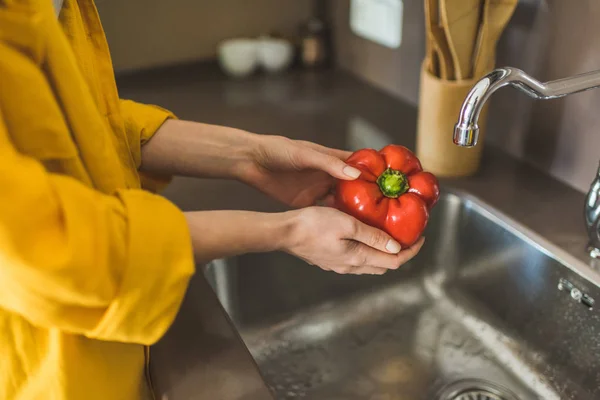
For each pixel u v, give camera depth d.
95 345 0.50
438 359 0.82
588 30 0.76
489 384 0.78
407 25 1.12
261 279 0.83
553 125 0.86
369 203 0.61
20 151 0.43
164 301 0.45
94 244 0.40
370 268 0.59
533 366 0.78
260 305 0.84
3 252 0.36
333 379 0.80
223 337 0.58
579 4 0.77
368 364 0.82
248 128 1.08
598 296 0.68
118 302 0.43
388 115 1.13
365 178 0.64
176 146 0.69
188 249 0.45
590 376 0.72
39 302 0.40
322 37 1.35
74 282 0.39
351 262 0.57
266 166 0.70
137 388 0.56
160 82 1.29
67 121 0.47
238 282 0.81
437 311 0.89
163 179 0.73
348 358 0.82
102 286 0.41
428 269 0.92
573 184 0.86
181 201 0.85
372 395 0.78
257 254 0.81
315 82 1.30
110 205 0.43
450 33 0.78
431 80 0.84
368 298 0.90
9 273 0.38
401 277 0.92
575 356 0.74
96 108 0.51
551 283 0.75
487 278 0.85
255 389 0.52
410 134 1.05
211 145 0.70
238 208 0.84
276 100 1.21
